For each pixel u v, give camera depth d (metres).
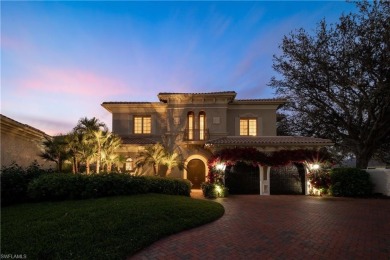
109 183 11.15
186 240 6.47
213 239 6.58
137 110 21.33
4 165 10.98
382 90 18.06
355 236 6.94
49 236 5.50
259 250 5.80
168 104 20.47
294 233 7.20
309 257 5.41
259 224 8.23
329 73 20.97
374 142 20.67
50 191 10.05
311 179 15.86
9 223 6.42
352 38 19.91
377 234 7.14
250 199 14.04
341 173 15.60
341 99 21.45
